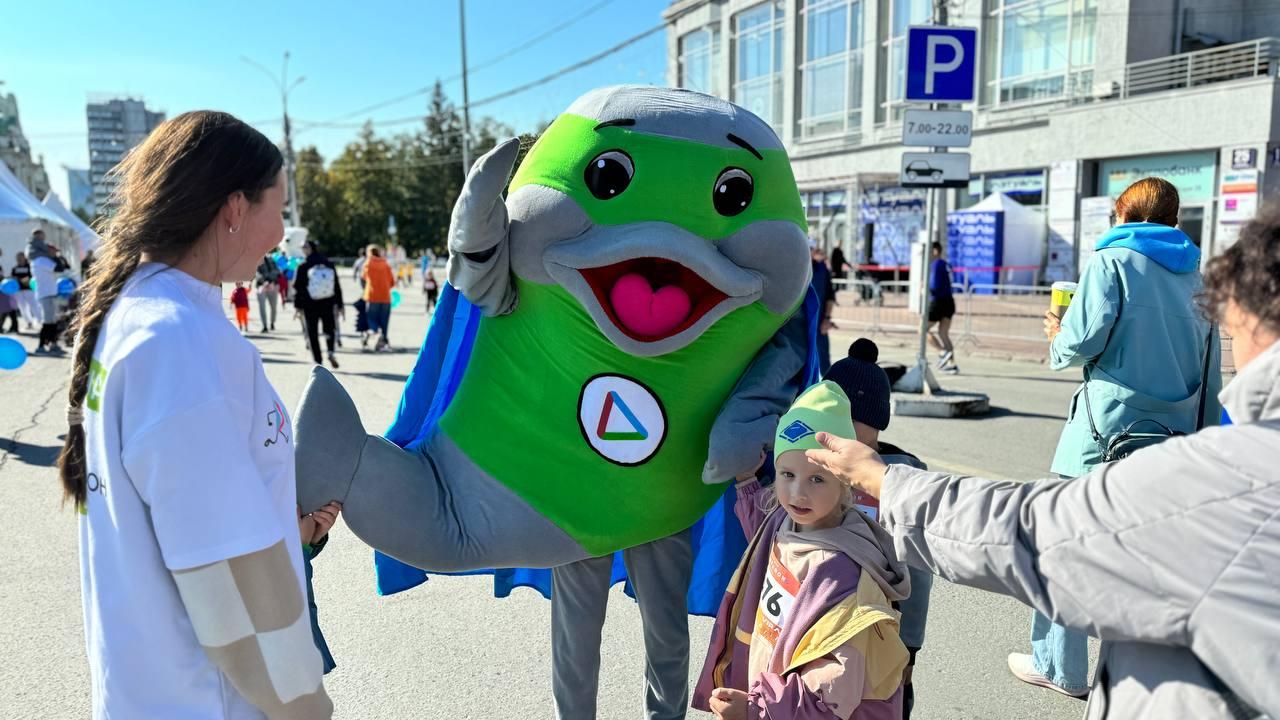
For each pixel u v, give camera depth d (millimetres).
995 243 22422
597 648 2934
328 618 4324
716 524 3068
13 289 12641
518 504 2615
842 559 2203
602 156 2488
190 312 1505
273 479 1625
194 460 1414
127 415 1430
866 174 23375
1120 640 1351
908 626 2969
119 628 1494
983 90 24422
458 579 4848
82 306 1613
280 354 13844
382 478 2486
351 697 3580
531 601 4547
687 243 2385
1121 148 20703
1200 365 3246
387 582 2992
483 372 2730
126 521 1463
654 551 2844
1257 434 1290
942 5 9516
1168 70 21219
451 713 3463
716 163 2490
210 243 1619
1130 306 3195
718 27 32062
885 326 16922
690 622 4371
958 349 14344
